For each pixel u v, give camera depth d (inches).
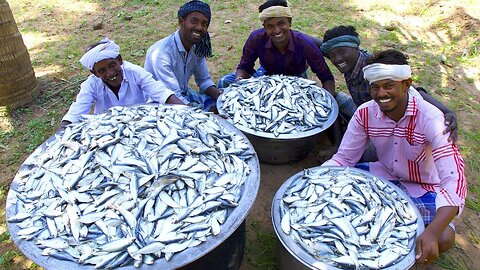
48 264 66.0
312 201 83.0
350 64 114.3
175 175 75.7
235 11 242.1
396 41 201.5
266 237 107.2
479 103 156.5
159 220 70.7
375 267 70.2
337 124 131.6
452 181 78.9
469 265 98.7
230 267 87.9
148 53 127.4
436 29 211.5
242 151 87.5
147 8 250.8
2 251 105.8
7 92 157.0
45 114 159.0
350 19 225.0
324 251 73.7
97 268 64.9
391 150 94.8
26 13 250.8
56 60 196.1
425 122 83.6
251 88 127.6
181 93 136.3
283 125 113.6
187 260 66.0
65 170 78.4
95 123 90.5
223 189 76.1
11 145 143.1
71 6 259.9
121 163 77.0
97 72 107.3
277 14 123.2
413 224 79.0
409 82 80.7
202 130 89.0
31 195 77.4
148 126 86.9
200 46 131.0
